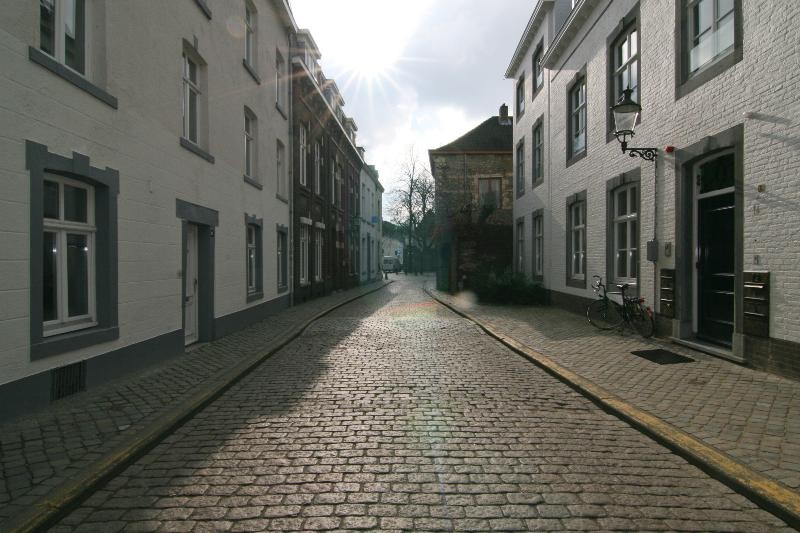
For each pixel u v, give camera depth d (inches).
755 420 186.2
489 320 497.0
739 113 267.6
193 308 368.5
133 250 271.0
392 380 266.1
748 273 261.0
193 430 189.8
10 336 188.2
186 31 337.1
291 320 515.8
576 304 534.0
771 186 245.1
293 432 185.9
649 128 366.6
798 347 232.1
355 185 1268.5
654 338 360.8
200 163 359.6
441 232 919.7
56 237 223.1
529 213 736.3
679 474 149.6
